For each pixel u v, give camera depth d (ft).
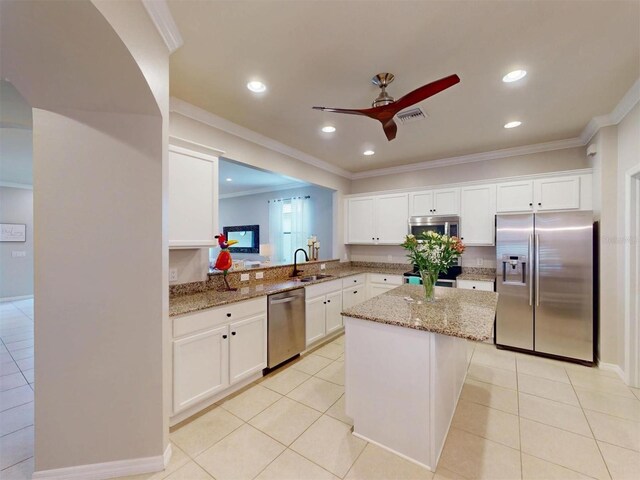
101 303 5.24
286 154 12.55
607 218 9.37
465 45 5.98
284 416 7.20
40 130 4.97
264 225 22.97
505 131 10.50
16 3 3.35
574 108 8.73
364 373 6.27
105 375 5.29
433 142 11.66
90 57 4.21
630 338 8.45
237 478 5.35
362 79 7.21
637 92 7.63
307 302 11.03
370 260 17.07
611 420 6.88
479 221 12.83
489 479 5.26
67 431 5.20
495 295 8.22
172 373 6.59
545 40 5.82
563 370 9.50
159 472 5.47
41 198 4.99
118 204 5.28
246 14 5.14
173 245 7.58
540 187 11.55
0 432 6.64
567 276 10.09
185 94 7.90
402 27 5.49
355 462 5.70
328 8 5.03
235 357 8.09
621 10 5.04
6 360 10.44
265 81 7.30
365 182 17.01
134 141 5.34
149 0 4.65
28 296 20.95
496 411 7.29
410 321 5.71
